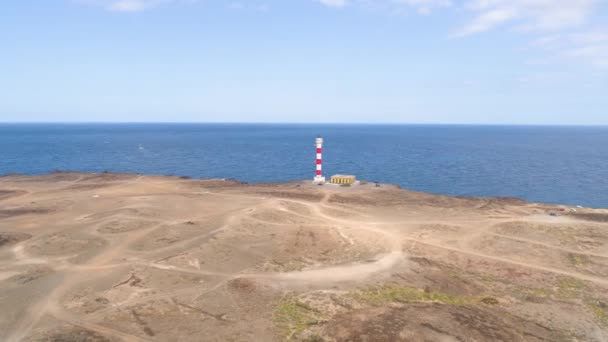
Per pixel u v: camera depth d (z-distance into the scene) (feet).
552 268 116.26
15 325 84.33
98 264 117.29
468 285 105.70
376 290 101.19
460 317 84.58
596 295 100.53
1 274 110.42
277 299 96.32
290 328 82.99
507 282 107.96
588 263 119.14
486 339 76.02
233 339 79.15
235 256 124.47
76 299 95.86
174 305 92.99
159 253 125.90
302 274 111.45
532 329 84.84
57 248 130.11
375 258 123.24
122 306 92.27
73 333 80.53
